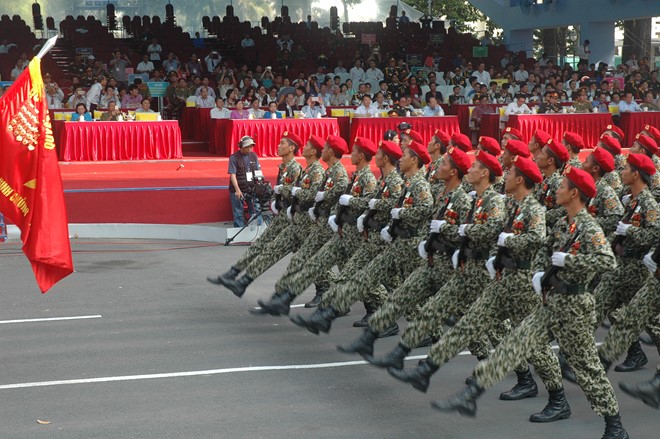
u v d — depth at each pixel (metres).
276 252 17.53
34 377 13.64
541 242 11.30
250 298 19.06
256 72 51.22
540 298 11.49
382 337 16.17
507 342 10.95
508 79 54.69
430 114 44.28
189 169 37.66
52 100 44.47
